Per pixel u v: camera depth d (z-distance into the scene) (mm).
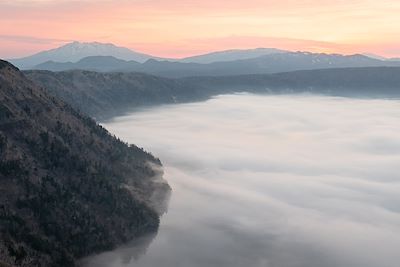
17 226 167750
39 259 158125
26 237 165875
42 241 168125
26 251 157625
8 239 157750
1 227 162875
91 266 174000
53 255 165125
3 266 137375
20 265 148250
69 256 169250
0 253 147625
